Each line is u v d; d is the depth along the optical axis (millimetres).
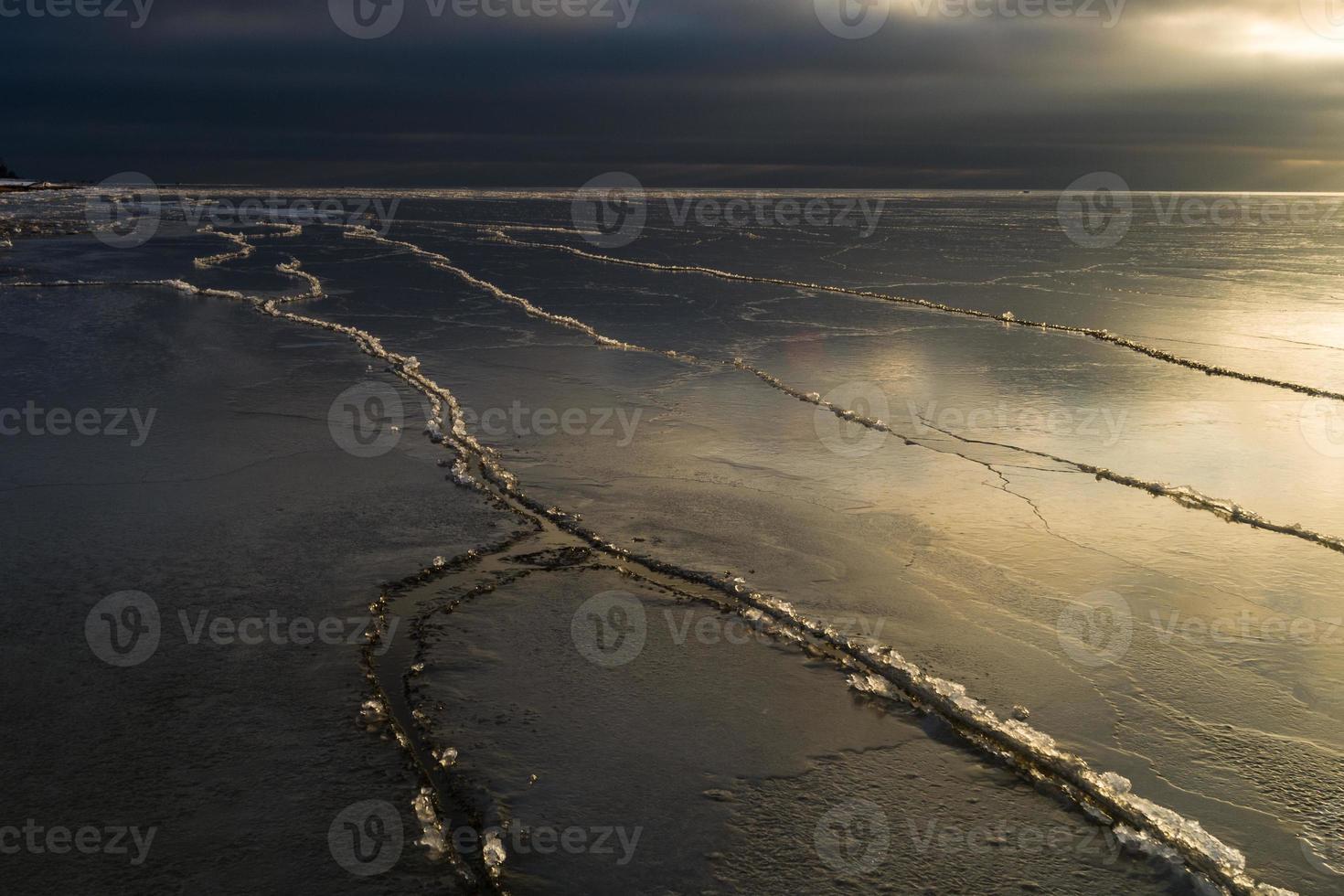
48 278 13914
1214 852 2561
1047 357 8969
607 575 4289
